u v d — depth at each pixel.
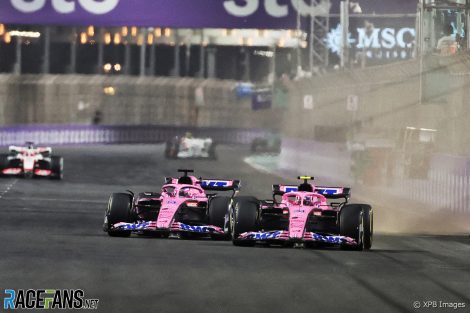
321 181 143.62
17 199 97.88
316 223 61.91
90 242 57.69
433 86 128.50
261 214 59.12
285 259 50.69
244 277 42.84
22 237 60.25
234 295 37.59
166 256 50.62
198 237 62.97
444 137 131.25
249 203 57.66
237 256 51.53
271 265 47.69
